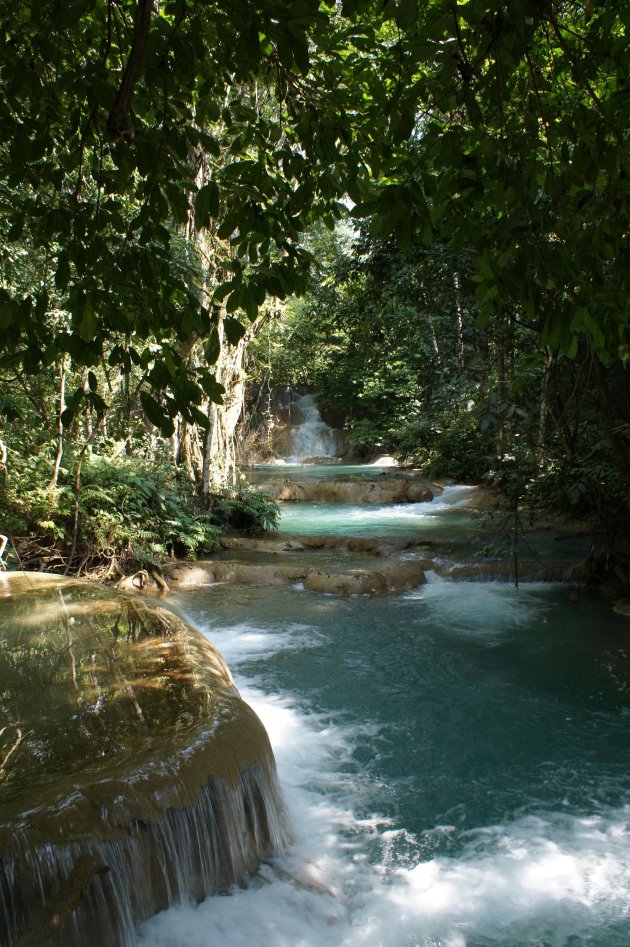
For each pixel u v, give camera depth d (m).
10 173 2.91
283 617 8.94
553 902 4.00
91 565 10.48
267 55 3.10
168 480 12.83
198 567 11.01
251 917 3.67
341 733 5.91
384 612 9.09
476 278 2.64
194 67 2.99
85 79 2.82
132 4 2.97
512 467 9.73
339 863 4.29
